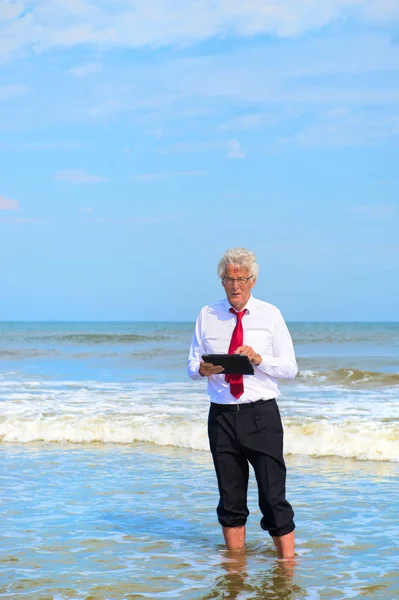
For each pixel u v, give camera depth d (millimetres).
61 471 7039
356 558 4344
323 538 4766
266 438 4188
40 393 14008
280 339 4230
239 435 4199
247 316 4242
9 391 14492
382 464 7305
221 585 3902
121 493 6117
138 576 4066
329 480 6531
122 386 15641
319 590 3805
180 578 4031
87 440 8977
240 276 4184
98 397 13094
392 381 17453
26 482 6539
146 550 4574
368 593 3750
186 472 6969
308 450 7848
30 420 9766
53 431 9141
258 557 4418
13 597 3717
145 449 8352
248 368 4008
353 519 5211
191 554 4496
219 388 4238
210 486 6363
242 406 4180
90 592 3797
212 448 4367
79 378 18406
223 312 4305
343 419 9961
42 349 34719
